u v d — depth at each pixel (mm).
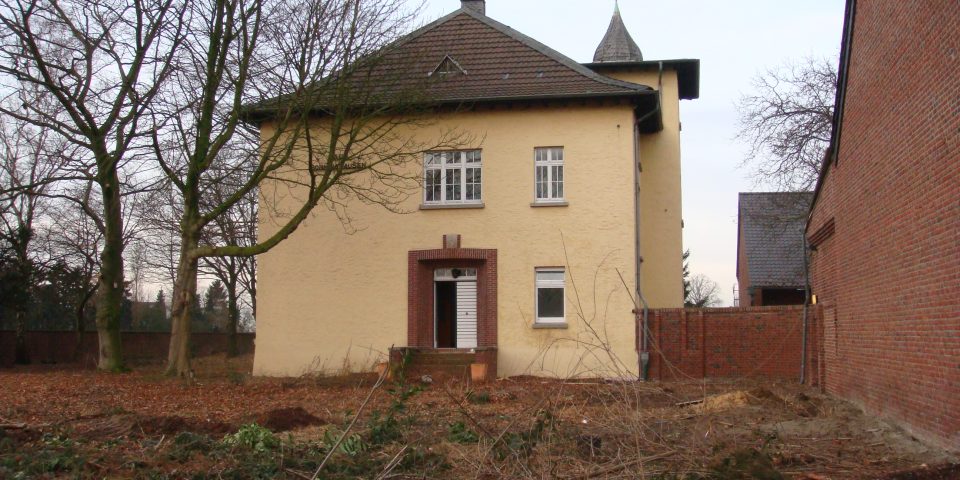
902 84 12227
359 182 25453
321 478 8703
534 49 26703
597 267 24203
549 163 25016
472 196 25203
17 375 24141
